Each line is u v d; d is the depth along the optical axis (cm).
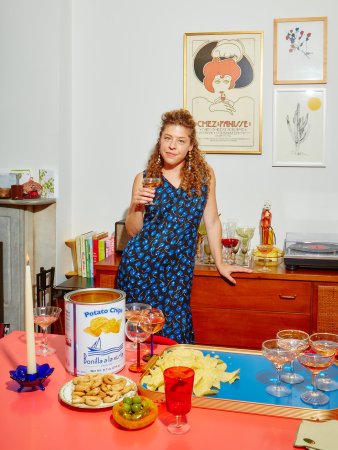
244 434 132
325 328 310
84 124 380
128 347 188
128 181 379
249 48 355
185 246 266
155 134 372
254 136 361
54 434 132
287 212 363
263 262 335
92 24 371
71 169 385
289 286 310
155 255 264
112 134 377
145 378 155
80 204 387
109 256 356
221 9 356
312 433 130
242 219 368
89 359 159
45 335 191
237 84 359
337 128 352
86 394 147
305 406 143
